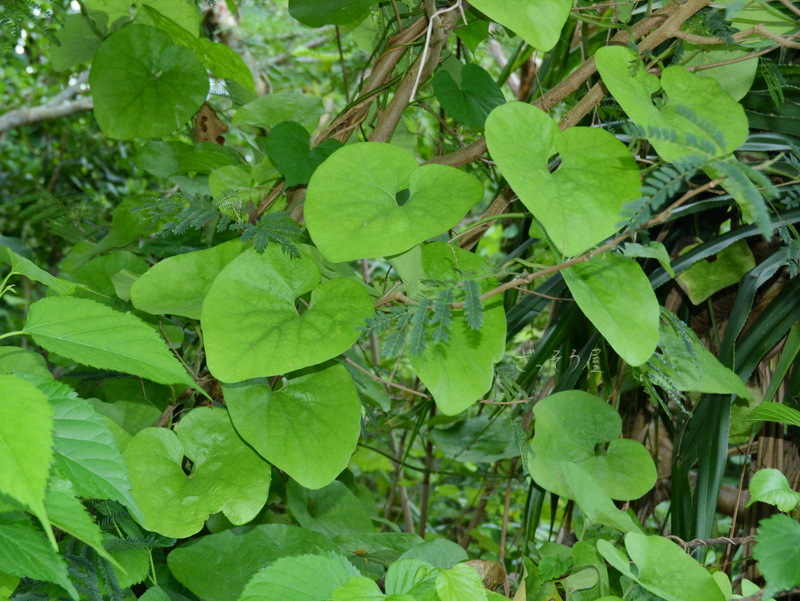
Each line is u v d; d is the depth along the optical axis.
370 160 0.93
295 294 0.95
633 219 0.83
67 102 2.37
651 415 1.17
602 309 0.91
